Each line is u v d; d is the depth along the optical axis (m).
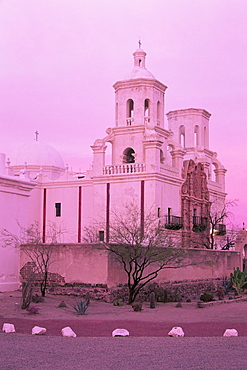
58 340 13.87
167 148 60.53
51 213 54.28
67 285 30.31
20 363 10.50
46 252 31.12
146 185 48.22
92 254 29.80
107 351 12.01
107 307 26.52
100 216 50.25
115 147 53.34
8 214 33.22
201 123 63.69
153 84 53.44
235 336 15.21
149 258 29.97
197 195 56.84
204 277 39.88
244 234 48.25
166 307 27.25
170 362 10.61
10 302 25.70
